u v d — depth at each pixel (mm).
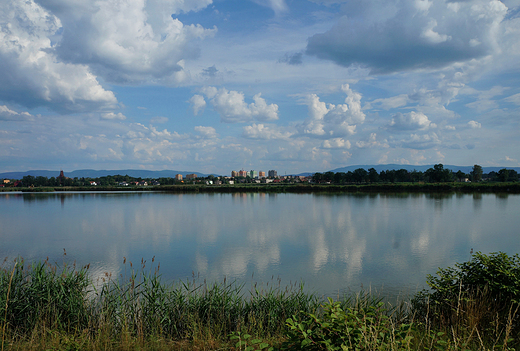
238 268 20672
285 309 9055
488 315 6512
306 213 54000
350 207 63250
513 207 59875
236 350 6023
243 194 121000
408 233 34031
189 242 30422
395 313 8578
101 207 70438
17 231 38688
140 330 7348
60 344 6535
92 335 7375
